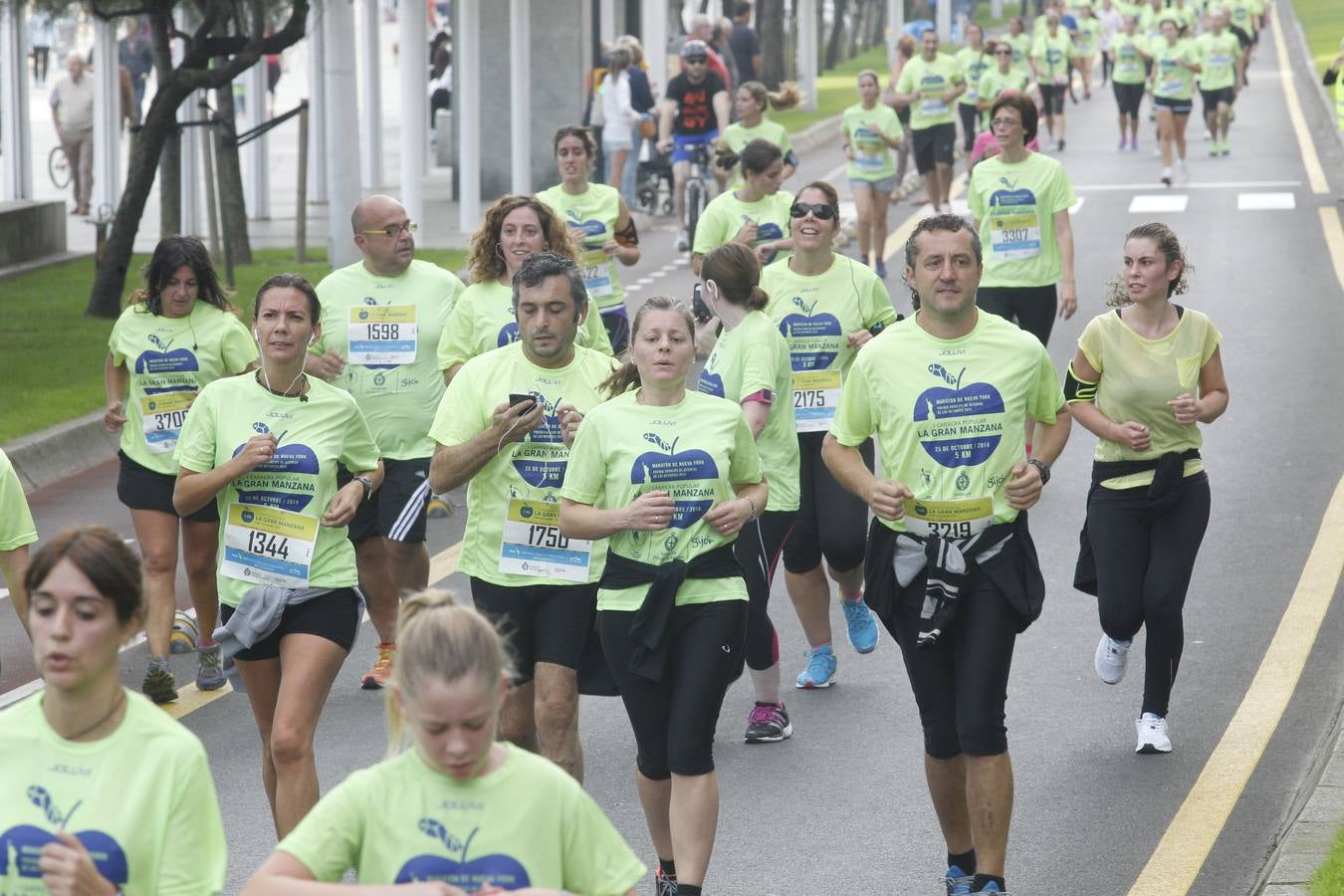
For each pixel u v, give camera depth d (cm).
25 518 1638
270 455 1744
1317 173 8088
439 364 2381
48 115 12544
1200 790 1973
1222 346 4575
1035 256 3447
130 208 5244
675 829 1616
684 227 6631
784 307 2397
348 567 1777
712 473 1666
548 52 8419
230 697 2386
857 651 2523
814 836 1886
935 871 1792
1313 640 2480
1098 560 2108
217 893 1024
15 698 2370
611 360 1870
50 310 5384
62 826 1010
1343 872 1600
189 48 5188
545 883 1014
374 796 1009
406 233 2547
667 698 1658
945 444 1655
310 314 1794
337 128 5850
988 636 1630
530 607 1805
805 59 12594
